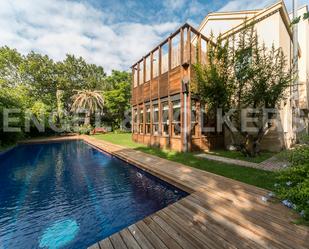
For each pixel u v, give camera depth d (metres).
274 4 8.55
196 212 3.09
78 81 30.66
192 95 8.60
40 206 4.40
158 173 5.42
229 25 11.03
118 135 20.36
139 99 12.78
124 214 4.00
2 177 6.61
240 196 3.63
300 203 3.02
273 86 6.32
